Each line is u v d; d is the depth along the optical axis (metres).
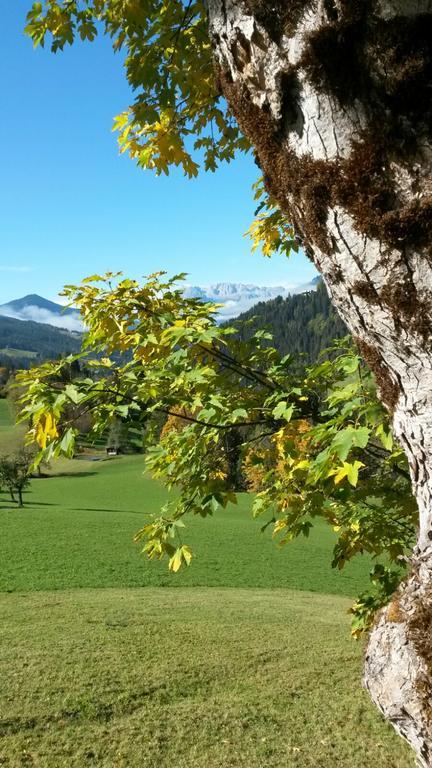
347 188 1.35
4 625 12.55
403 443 1.56
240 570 22.30
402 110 1.25
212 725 7.56
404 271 1.32
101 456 76.94
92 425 2.65
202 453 3.36
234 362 3.26
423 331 1.34
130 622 13.02
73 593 17.47
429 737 1.33
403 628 1.42
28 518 32.50
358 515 3.77
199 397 3.04
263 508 3.88
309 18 1.30
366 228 1.34
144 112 3.53
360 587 20.58
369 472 3.42
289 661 10.44
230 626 13.01
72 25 3.60
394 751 6.91
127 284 3.22
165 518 3.29
